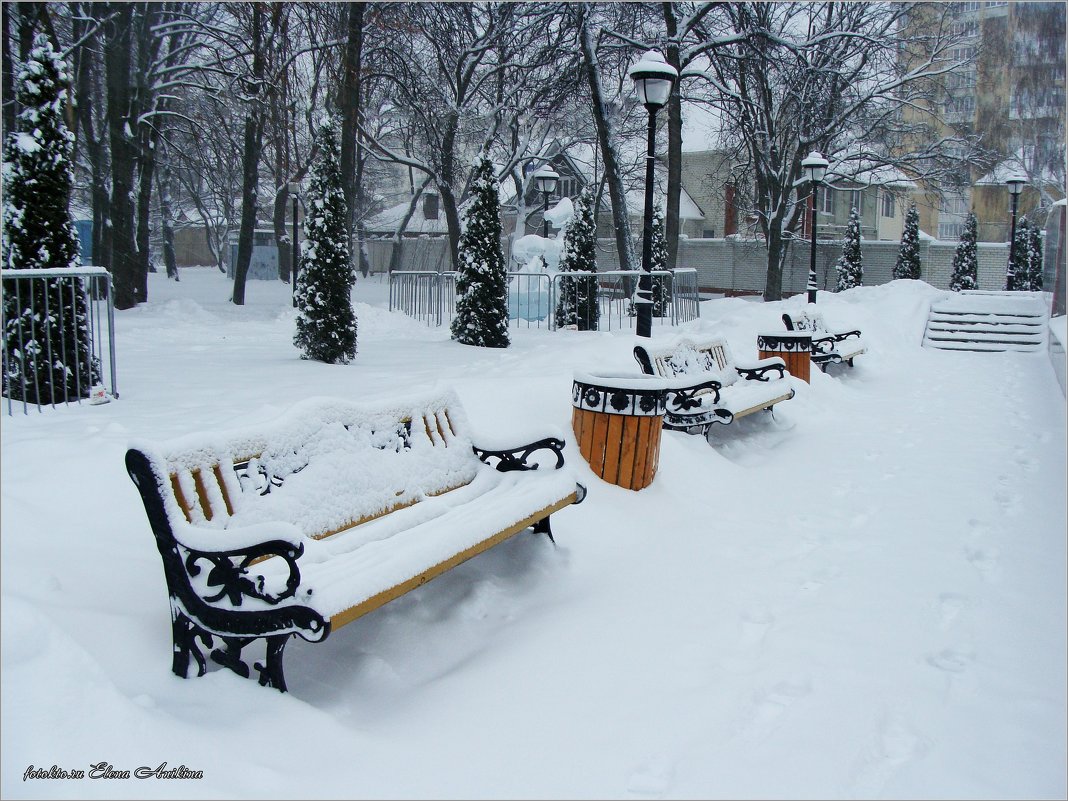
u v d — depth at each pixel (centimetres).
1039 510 628
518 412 641
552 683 349
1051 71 3512
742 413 786
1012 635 404
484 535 394
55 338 680
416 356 1176
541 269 2095
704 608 435
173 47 2467
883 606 440
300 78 2470
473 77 2988
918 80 3102
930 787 277
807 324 1348
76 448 450
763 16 2719
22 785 236
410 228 5212
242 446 344
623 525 556
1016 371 1541
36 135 686
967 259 3266
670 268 2545
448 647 388
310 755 280
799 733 311
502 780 278
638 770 285
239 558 341
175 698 297
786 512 629
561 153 3412
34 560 356
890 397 1234
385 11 2225
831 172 3241
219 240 4866
